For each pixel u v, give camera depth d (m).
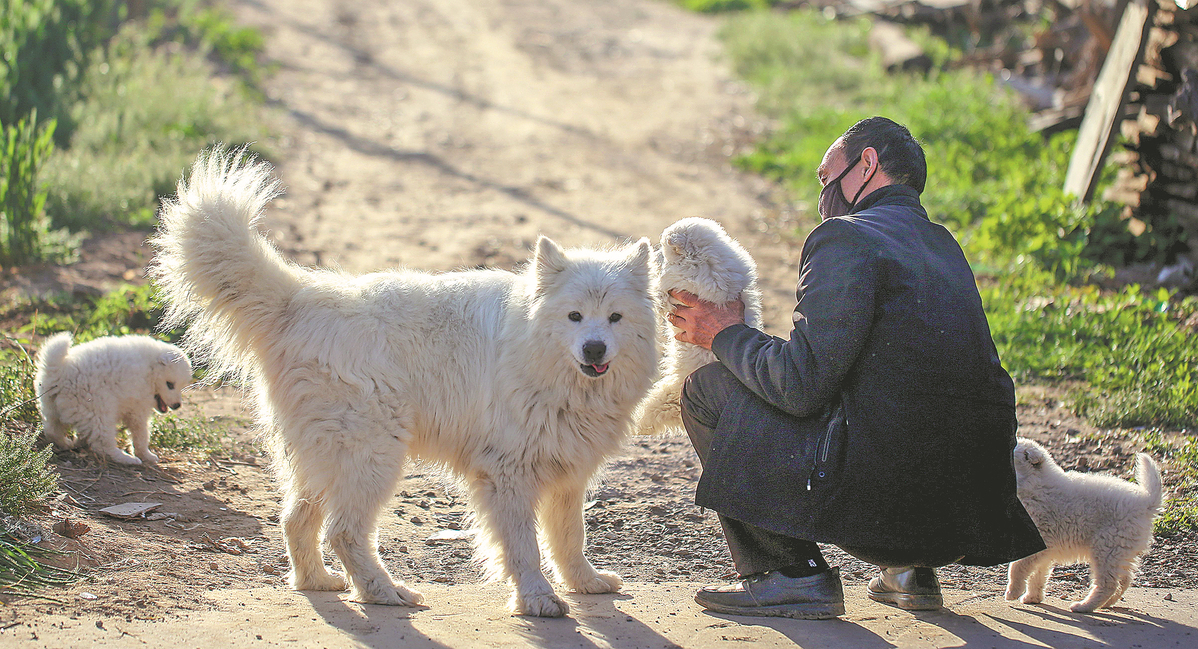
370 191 11.77
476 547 3.70
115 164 10.38
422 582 3.95
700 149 14.70
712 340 3.29
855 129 3.35
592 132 15.41
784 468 3.01
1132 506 3.55
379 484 3.47
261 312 3.61
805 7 25.06
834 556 4.35
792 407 2.97
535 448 3.49
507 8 24.83
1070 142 12.31
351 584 3.54
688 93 18.02
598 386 3.54
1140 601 3.68
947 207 10.71
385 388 3.49
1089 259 8.86
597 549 4.45
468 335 3.61
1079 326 7.20
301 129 14.02
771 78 18.44
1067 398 6.20
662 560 4.33
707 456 3.33
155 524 4.14
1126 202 9.17
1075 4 16.34
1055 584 4.10
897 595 3.49
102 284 7.82
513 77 18.59
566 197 12.12
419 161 13.31
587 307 3.44
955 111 13.96
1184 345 6.62
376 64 18.59
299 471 3.55
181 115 12.51
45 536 3.64
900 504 2.93
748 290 4.14
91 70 13.14
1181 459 5.10
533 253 3.71
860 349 2.92
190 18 17.97
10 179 7.85
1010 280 8.38
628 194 12.41
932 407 2.91
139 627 2.95
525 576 3.39
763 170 13.67
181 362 4.98
